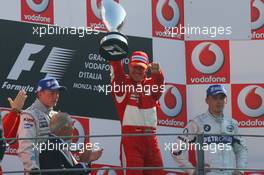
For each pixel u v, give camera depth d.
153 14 20.28
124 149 17.86
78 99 19.80
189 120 20.28
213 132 18.59
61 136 17.00
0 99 19.27
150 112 18.06
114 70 17.95
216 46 20.44
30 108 17.58
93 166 19.67
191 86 20.38
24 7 19.53
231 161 18.56
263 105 20.36
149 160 17.92
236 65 20.44
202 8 20.48
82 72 19.83
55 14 19.73
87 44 19.89
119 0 20.12
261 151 20.28
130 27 20.14
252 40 20.47
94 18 19.94
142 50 20.17
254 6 20.47
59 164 16.95
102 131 19.88
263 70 20.42
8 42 19.38
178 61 20.36
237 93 20.39
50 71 19.64
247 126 20.36
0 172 16.64
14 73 19.38
